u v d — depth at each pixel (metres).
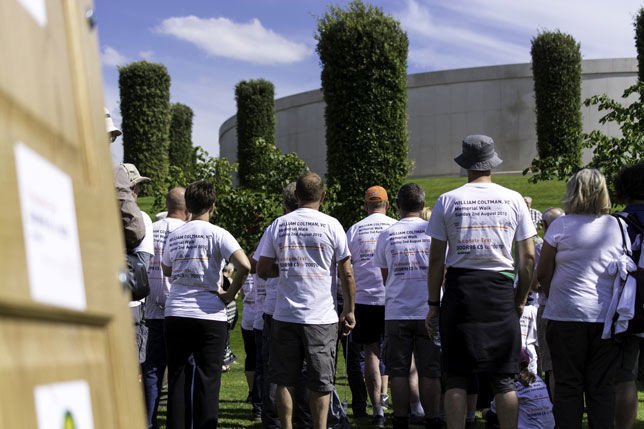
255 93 34.16
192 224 5.20
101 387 0.76
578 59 29.73
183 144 41.25
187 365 5.12
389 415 6.96
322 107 36.38
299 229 5.03
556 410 4.50
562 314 4.48
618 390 4.61
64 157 0.73
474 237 4.37
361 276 6.55
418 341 5.76
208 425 5.01
